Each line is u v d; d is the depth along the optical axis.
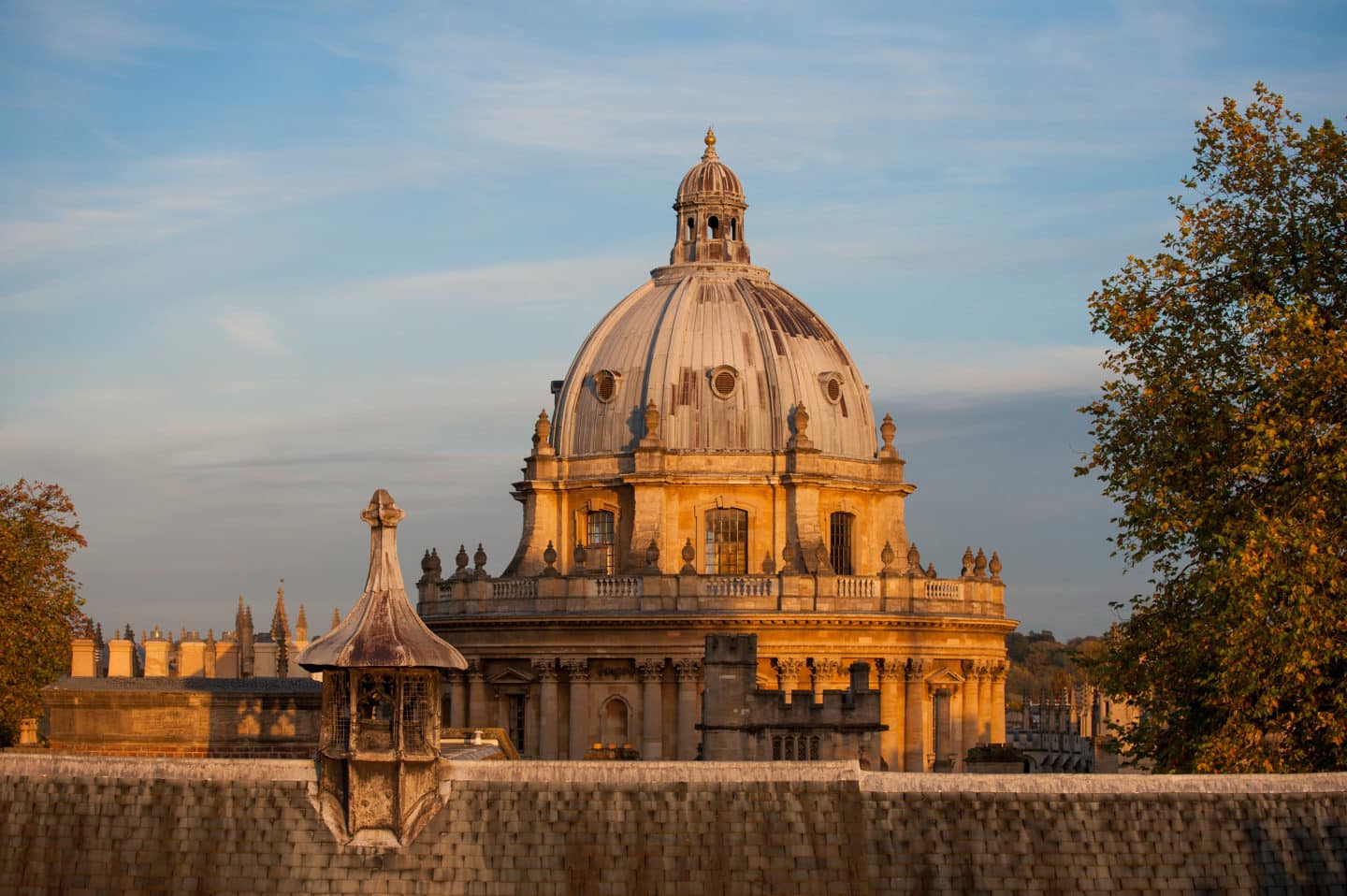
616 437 131.88
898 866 45.31
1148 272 70.06
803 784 46.22
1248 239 69.31
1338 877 45.41
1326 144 68.75
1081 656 77.25
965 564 130.88
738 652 83.06
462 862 45.88
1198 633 64.94
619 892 45.16
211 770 47.50
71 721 66.75
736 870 45.28
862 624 122.19
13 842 46.97
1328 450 64.38
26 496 110.38
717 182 139.75
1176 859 45.38
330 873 46.03
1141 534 67.88
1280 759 63.50
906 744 123.75
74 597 107.44
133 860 46.47
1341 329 64.44
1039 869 45.19
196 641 132.75
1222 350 68.12
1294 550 62.38
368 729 47.19
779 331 133.62
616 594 123.50
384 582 49.78
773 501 128.62
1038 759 139.75
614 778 46.62
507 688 125.81
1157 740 68.56
